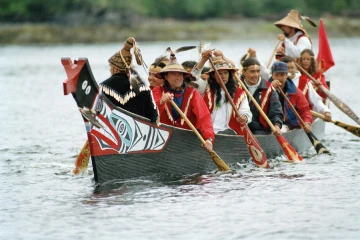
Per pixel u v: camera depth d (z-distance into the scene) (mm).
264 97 31828
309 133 33375
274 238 19734
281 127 31641
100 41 179500
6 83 75875
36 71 92688
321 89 36969
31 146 35750
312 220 21297
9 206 23156
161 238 19781
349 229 20453
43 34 175625
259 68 31844
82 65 23547
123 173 25906
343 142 37656
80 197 24094
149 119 26516
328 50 41438
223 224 20953
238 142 30281
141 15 197625
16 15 190750
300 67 36750
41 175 28047
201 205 22969
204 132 27906
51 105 55438
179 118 28578
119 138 25531
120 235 20062
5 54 133000
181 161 27828
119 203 23234
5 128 42312
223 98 30297
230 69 29922
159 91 28328
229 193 24562
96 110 24500
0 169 29438
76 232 20359
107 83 26000
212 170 28938
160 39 185125
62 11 189750
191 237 19828
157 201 23438
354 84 70688
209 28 193500
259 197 24000
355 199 23672
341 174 27859
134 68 26375
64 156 32750
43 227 20875
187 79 28438
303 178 27109
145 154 26562
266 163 29297
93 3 188875
